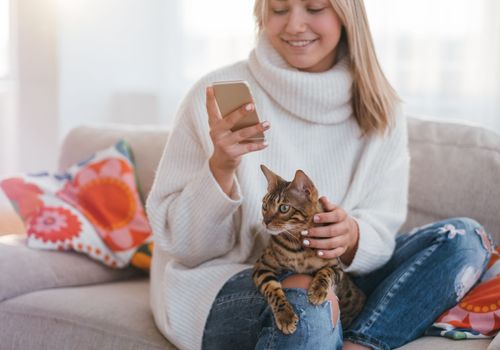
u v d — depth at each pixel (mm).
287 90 1921
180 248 1812
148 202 1877
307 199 1617
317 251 1613
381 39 3936
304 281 1607
